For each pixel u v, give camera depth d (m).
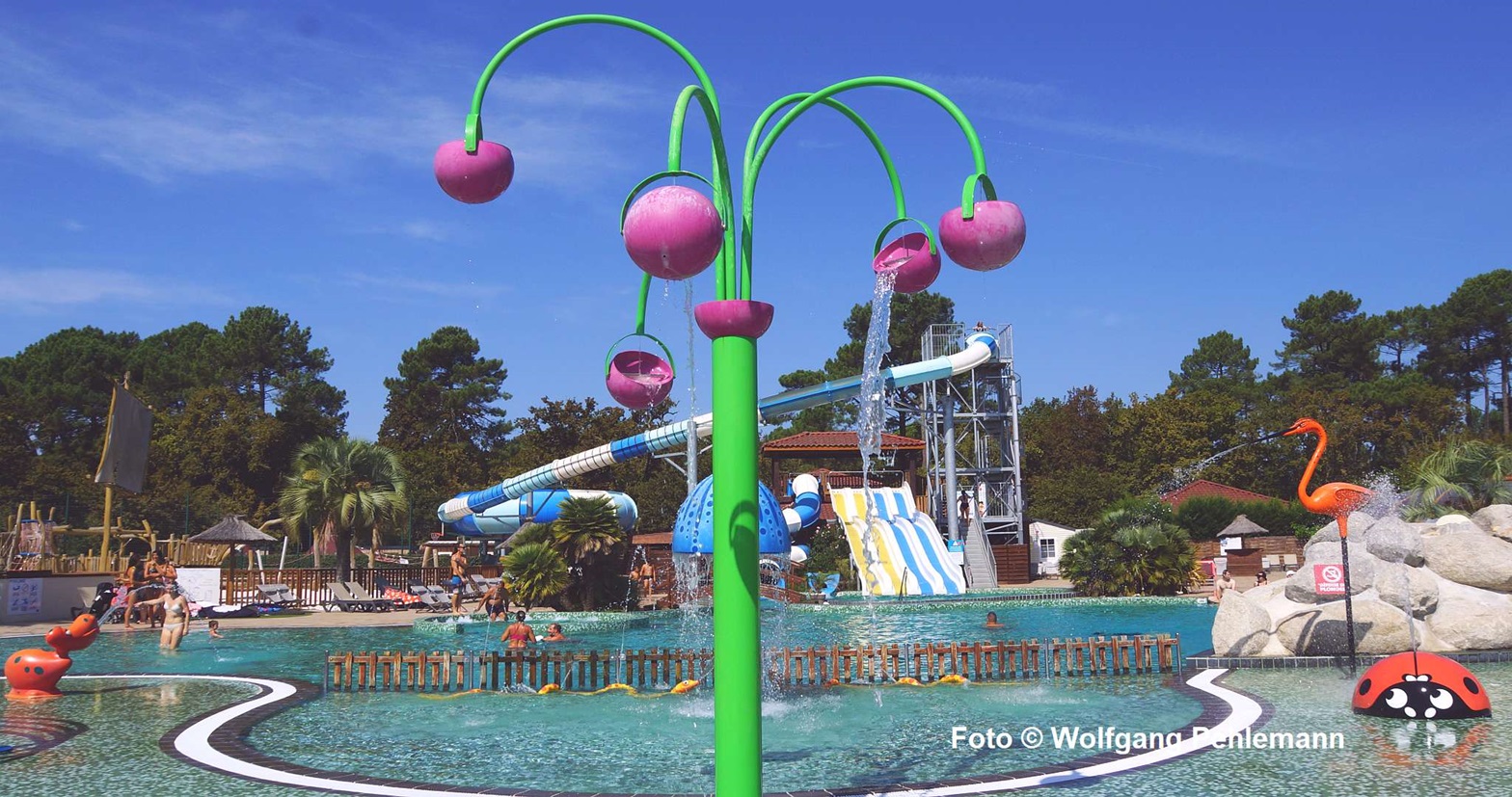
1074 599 29.70
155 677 15.45
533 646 19.80
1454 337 82.00
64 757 9.60
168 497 56.47
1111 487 60.12
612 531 27.66
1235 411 70.12
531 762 9.38
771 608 25.69
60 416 70.62
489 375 83.44
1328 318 87.88
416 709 12.41
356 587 31.53
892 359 75.44
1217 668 14.59
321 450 33.53
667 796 8.05
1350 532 15.93
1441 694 10.27
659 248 5.41
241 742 10.31
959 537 43.22
